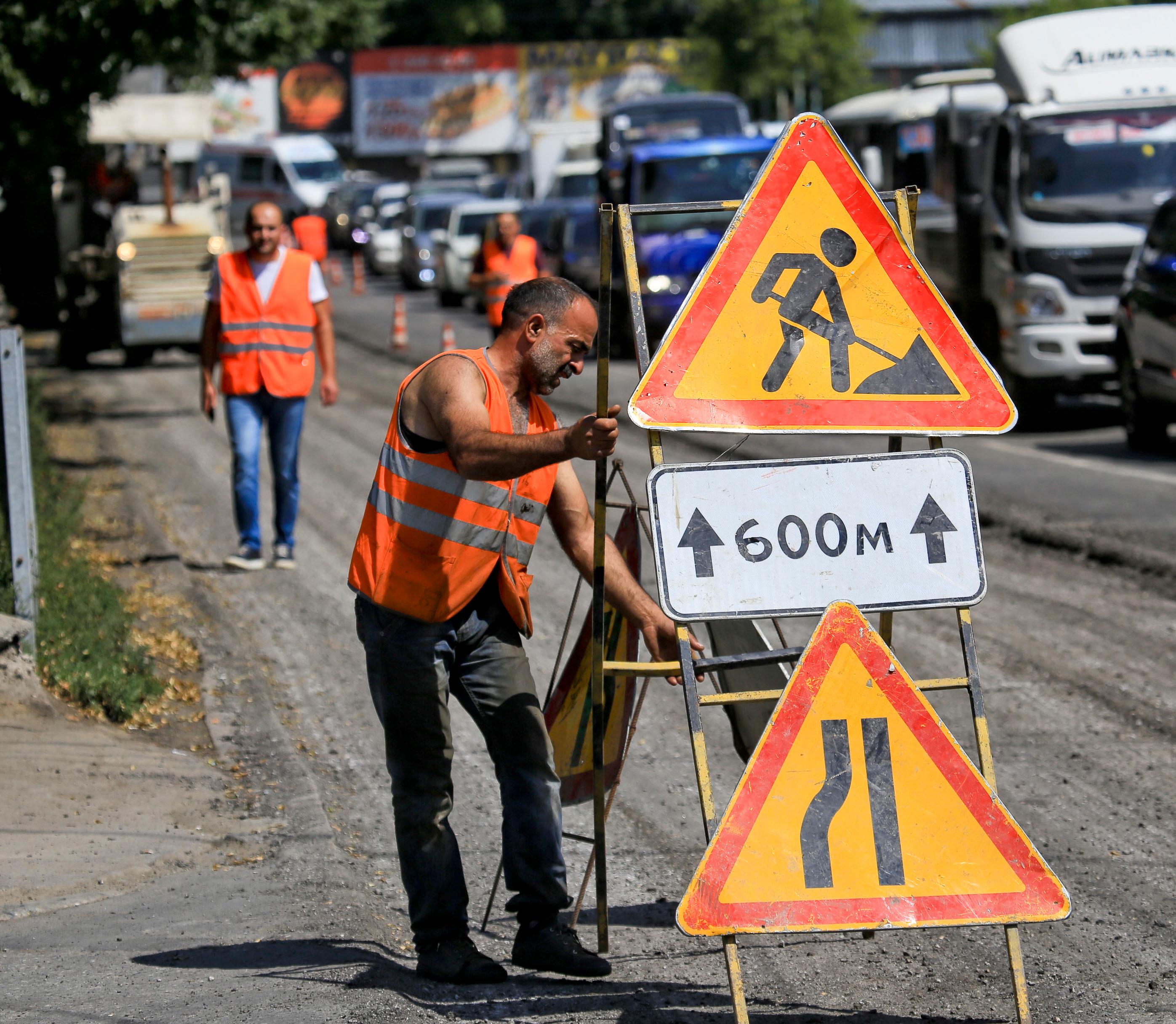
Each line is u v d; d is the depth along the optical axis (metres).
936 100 82.38
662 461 14.31
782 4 196.12
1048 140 59.34
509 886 15.84
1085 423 61.16
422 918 15.70
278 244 36.09
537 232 121.75
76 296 81.81
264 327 35.78
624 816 21.38
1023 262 58.66
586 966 15.71
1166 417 51.78
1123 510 41.66
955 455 14.62
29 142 49.81
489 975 15.60
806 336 14.60
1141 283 52.06
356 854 19.83
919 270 14.77
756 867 13.73
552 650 30.23
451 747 15.61
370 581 15.22
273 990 15.10
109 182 84.12
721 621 17.06
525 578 15.73
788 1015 14.96
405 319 111.50
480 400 14.64
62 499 40.47
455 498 14.95
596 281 97.44
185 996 14.92
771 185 14.64
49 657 25.45
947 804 14.03
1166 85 60.62
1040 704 26.03
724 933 13.59
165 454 55.47
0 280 89.25
